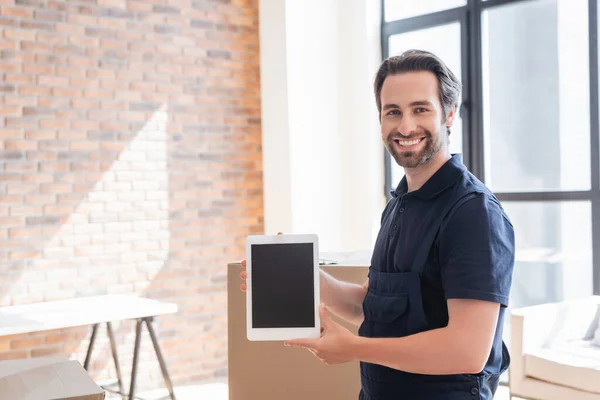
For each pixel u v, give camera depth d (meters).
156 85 4.99
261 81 5.42
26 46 4.47
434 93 1.55
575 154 4.57
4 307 4.21
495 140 5.01
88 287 4.70
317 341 1.53
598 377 3.53
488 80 5.04
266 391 2.69
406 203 1.63
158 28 4.98
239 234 5.36
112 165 4.81
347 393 2.60
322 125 5.39
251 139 5.43
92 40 4.71
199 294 5.17
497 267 1.44
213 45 5.23
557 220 4.68
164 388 4.97
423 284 1.55
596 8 4.43
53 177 4.58
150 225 4.96
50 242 4.56
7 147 4.42
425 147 1.55
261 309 1.67
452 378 1.54
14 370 1.68
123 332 4.85
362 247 5.59
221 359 5.27
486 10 5.04
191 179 5.14
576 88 4.56
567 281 4.63
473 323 1.42
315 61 5.35
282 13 5.21
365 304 1.70
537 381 3.81
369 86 5.62
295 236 1.67
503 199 4.96
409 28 5.51
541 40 4.74
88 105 4.71
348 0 5.54
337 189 5.48
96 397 1.51
